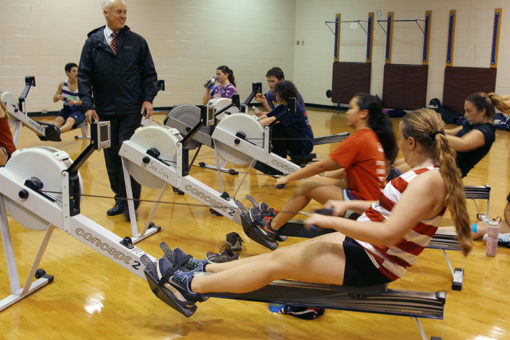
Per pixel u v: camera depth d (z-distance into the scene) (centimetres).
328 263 184
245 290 199
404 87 1058
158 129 315
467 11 959
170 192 454
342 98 1168
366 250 182
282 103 467
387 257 180
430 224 174
